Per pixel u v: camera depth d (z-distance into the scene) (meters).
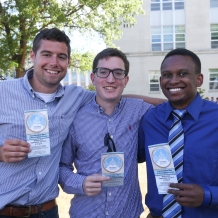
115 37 16.55
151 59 25.84
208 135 2.40
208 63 25.47
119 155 2.49
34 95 2.71
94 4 14.18
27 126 2.52
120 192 2.60
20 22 14.16
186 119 2.52
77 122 2.77
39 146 2.54
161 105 2.76
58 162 2.78
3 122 2.63
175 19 25.69
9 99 2.68
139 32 25.91
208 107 2.52
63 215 4.92
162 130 2.60
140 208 2.75
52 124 2.70
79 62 17.41
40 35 2.74
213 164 2.34
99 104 2.76
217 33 25.41
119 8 15.32
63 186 2.74
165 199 2.48
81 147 2.72
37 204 2.69
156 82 25.89
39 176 2.64
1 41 14.23
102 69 2.68
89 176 2.50
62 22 14.09
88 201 2.63
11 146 2.41
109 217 2.57
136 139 2.78
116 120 2.71
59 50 2.72
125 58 2.77
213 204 2.24
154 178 2.57
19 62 15.39
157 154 2.39
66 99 2.85
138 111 2.84
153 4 25.81
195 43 25.59
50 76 2.71
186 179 2.39
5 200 2.59
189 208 2.40
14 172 2.61
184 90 2.52
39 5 13.37
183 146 2.43
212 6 25.41
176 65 2.52
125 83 2.82
